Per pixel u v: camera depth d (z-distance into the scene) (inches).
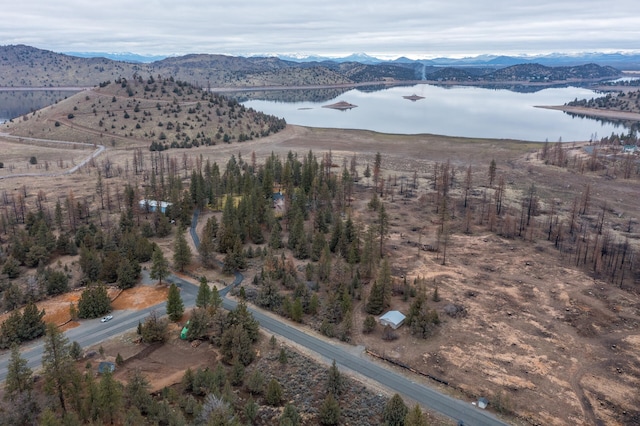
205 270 4498.0
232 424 2162.9
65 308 3742.6
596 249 4638.3
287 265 4338.1
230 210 5511.8
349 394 2741.1
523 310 3772.1
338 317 3612.2
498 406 2635.3
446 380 2901.1
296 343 3282.5
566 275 4426.7
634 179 7805.1
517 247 5118.1
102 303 3619.6
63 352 2480.3
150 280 4266.7
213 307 3464.6
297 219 5147.6
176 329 3444.9
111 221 5831.7
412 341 3336.6
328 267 4256.9
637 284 4252.0
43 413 2126.0
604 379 2930.6
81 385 2464.3
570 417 2603.3
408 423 2182.6
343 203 6422.2
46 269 4306.1
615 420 2586.1
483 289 4136.3
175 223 5787.4
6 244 5098.4
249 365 3021.7
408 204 6668.3
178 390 2746.1
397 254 4904.0
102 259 4439.0
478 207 6471.5
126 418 2271.2
